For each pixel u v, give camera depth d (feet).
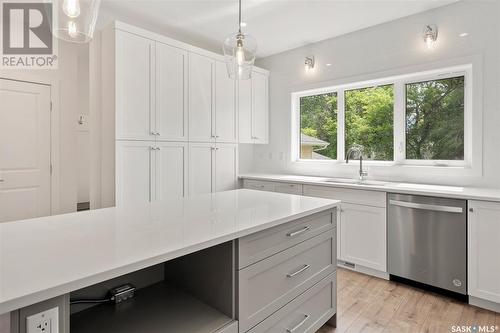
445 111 9.81
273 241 4.77
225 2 9.36
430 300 7.77
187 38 12.29
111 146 8.98
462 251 7.54
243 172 14.82
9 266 2.83
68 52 11.56
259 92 13.88
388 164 11.04
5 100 10.24
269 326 4.71
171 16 10.31
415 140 10.47
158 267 5.20
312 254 5.76
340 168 12.08
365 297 7.95
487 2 8.57
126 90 9.04
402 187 8.79
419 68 9.81
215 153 11.86
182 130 10.63
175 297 4.69
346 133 12.29
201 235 3.86
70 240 3.64
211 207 5.70
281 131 14.02
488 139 8.66
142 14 10.19
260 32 11.51
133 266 2.97
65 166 11.63
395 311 7.23
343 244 9.89
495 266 7.06
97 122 9.50
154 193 9.80
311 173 12.97
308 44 12.77
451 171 9.36
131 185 9.21
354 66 11.41
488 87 8.61
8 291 2.34
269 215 5.01
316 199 6.64
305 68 12.87
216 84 11.83
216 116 11.85
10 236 3.79
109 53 8.99
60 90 11.41
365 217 9.34
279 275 4.93
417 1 9.10
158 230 4.09
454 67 9.26
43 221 4.60
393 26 10.38
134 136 9.25
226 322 4.06
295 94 13.74
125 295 4.56
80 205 15.48
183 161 10.69
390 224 8.80
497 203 6.98
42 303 2.48
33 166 10.89
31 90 10.75
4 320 2.29
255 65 14.97
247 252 4.28
